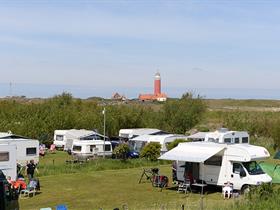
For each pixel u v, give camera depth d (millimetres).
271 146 51750
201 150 26938
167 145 45031
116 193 26547
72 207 22625
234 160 26156
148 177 31094
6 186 16656
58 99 78438
